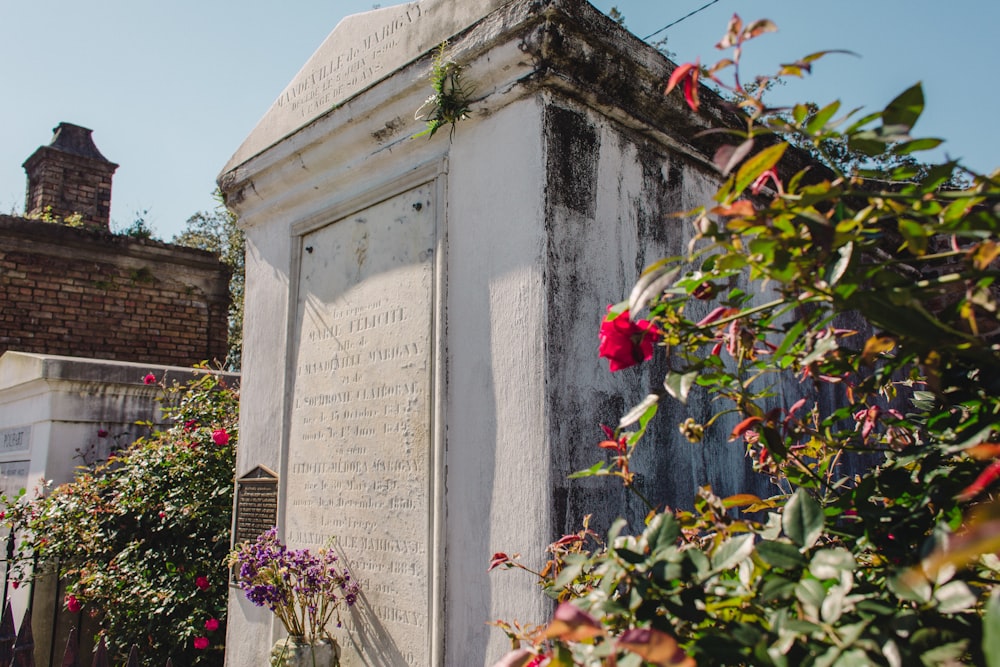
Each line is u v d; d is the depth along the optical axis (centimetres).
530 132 279
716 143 347
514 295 275
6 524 520
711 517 158
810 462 237
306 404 371
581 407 268
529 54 275
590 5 282
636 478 282
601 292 286
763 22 131
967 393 156
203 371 600
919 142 135
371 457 325
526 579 254
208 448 505
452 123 307
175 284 941
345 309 355
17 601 549
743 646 120
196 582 441
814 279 135
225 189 436
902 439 178
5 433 637
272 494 387
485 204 293
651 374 300
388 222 338
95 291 884
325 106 383
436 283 306
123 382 580
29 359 565
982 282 126
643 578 134
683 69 143
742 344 156
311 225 384
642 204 313
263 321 414
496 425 274
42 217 957
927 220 127
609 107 297
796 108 138
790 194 136
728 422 335
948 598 112
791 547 130
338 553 336
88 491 494
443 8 323
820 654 115
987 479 112
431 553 289
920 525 144
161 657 430
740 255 137
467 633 271
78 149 1065
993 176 132
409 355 314
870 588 136
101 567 461
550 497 251
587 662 128
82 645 483
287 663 312
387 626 306
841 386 428
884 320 128
